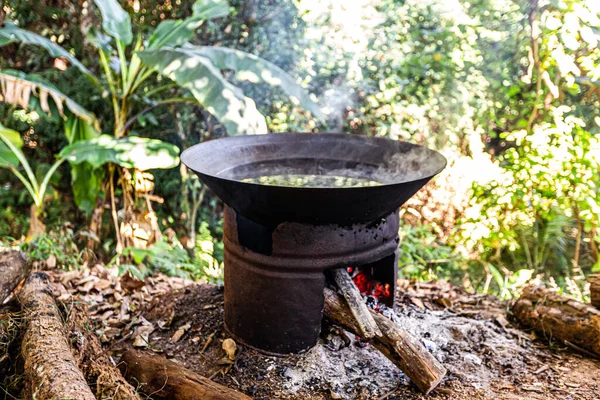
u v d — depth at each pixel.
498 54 4.33
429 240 3.90
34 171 4.14
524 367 1.91
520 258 4.14
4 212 4.12
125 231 3.59
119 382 1.51
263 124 3.18
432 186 4.25
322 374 1.79
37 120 4.11
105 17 3.19
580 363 1.95
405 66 4.35
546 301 2.16
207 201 4.41
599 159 3.53
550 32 3.57
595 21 3.34
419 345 1.74
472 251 4.20
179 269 3.20
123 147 3.09
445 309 2.35
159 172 4.23
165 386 1.64
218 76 3.09
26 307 1.72
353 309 1.76
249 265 1.83
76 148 3.07
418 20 4.37
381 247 1.88
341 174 2.08
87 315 1.89
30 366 1.42
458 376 1.82
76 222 4.20
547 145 3.69
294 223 1.71
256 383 1.76
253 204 1.65
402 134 4.36
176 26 3.35
